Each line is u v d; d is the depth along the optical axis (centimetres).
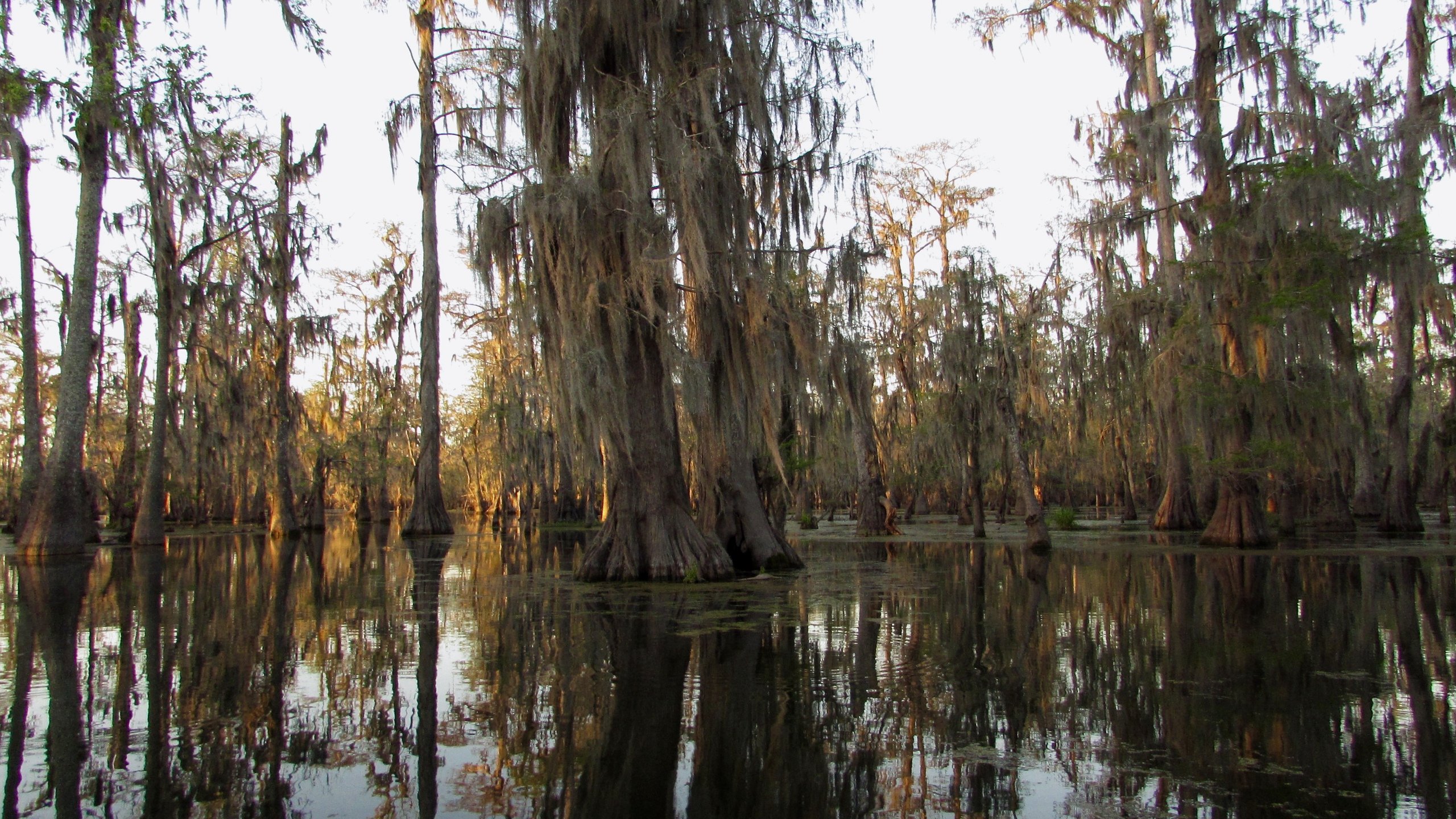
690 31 1204
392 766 428
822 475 3150
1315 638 755
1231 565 1430
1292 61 1786
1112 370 2291
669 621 859
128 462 2983
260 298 2573
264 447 2892
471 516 6322
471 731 486
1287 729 482
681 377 1114
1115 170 2567
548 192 1080
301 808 371
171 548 2030
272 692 570
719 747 458
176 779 407
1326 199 1634
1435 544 1906
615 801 383
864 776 413
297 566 1518
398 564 1562
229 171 2469
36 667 643
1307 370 1756
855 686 582
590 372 1059
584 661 661
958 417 2275
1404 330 2420
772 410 1236
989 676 615
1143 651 698
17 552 1603
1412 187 2097
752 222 1263
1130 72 2439
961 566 1470
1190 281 1822
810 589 1112
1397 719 500
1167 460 2773
